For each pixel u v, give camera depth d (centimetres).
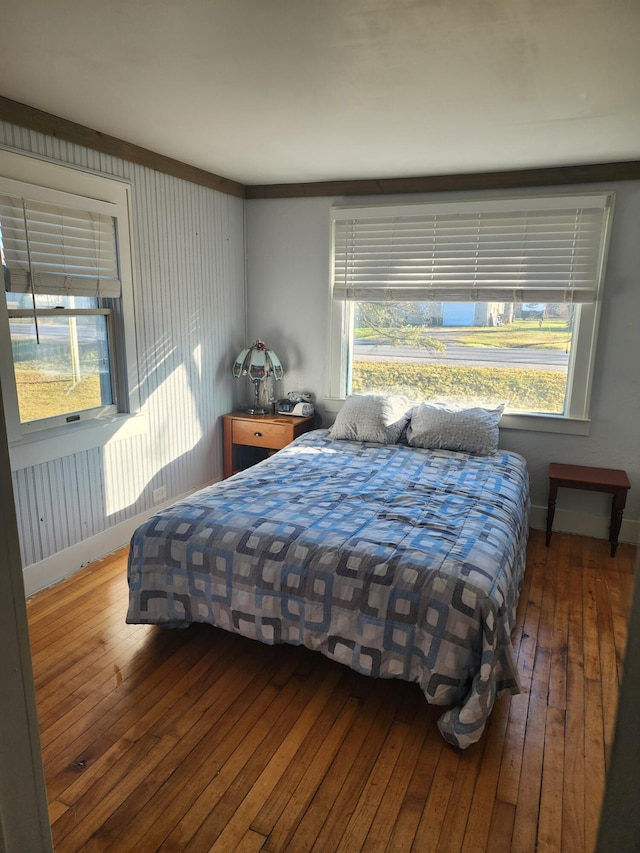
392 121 271
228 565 233
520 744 198
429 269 395
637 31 177
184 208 374
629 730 41
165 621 249
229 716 210
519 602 294
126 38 189
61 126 277
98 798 174
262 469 325
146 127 288
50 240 284
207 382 420
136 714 210
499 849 159
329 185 410
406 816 169
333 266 421
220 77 221
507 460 354
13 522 51
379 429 381
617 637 265
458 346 403
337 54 199
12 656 52
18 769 54
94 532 330
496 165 352
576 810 172
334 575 216
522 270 373
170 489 392
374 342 426
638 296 349
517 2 162
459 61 203
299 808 172
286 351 450
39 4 167
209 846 159
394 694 224
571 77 215
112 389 340
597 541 374
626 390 361
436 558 214
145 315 351
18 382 279
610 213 345
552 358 380
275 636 227
